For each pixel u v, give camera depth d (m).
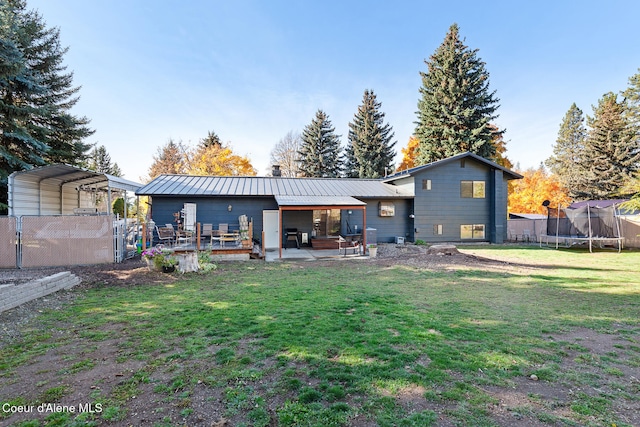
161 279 8.29
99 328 4.75
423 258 12.00
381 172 36.56
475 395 2.93
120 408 2.72
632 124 27.31
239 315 5.30
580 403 2.84
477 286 7.70
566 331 4.68
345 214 17.70
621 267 10.70
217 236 14.86
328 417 2.58
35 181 12.66
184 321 5.01
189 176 17.86
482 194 19.41
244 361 3.59
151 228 13.80
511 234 22.00
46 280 6.65
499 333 4.54
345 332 4.50
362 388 3.02
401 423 2.50
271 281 8.23
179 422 2.53
